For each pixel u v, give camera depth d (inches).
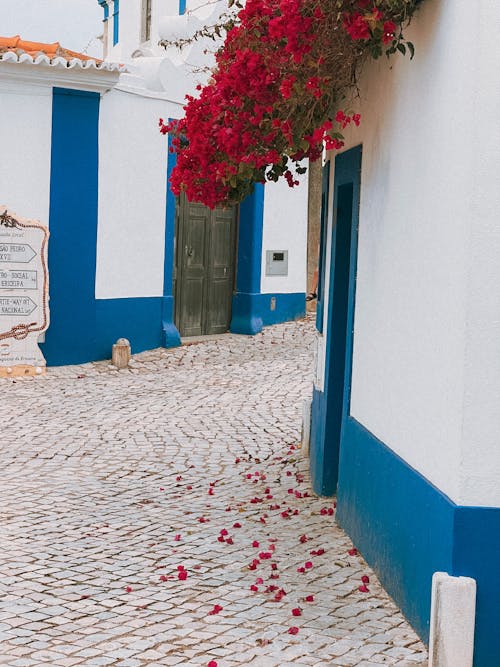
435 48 192.4
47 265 521.7
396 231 221.3
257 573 237.3
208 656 187.0
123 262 565.9
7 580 232.7
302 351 609.6
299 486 326.6
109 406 454.6
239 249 667.4
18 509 295.1
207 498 311.6
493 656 174.1
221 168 245.1
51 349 533.6
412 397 205.0
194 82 603.2
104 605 216.5
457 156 178.5
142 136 568.4
